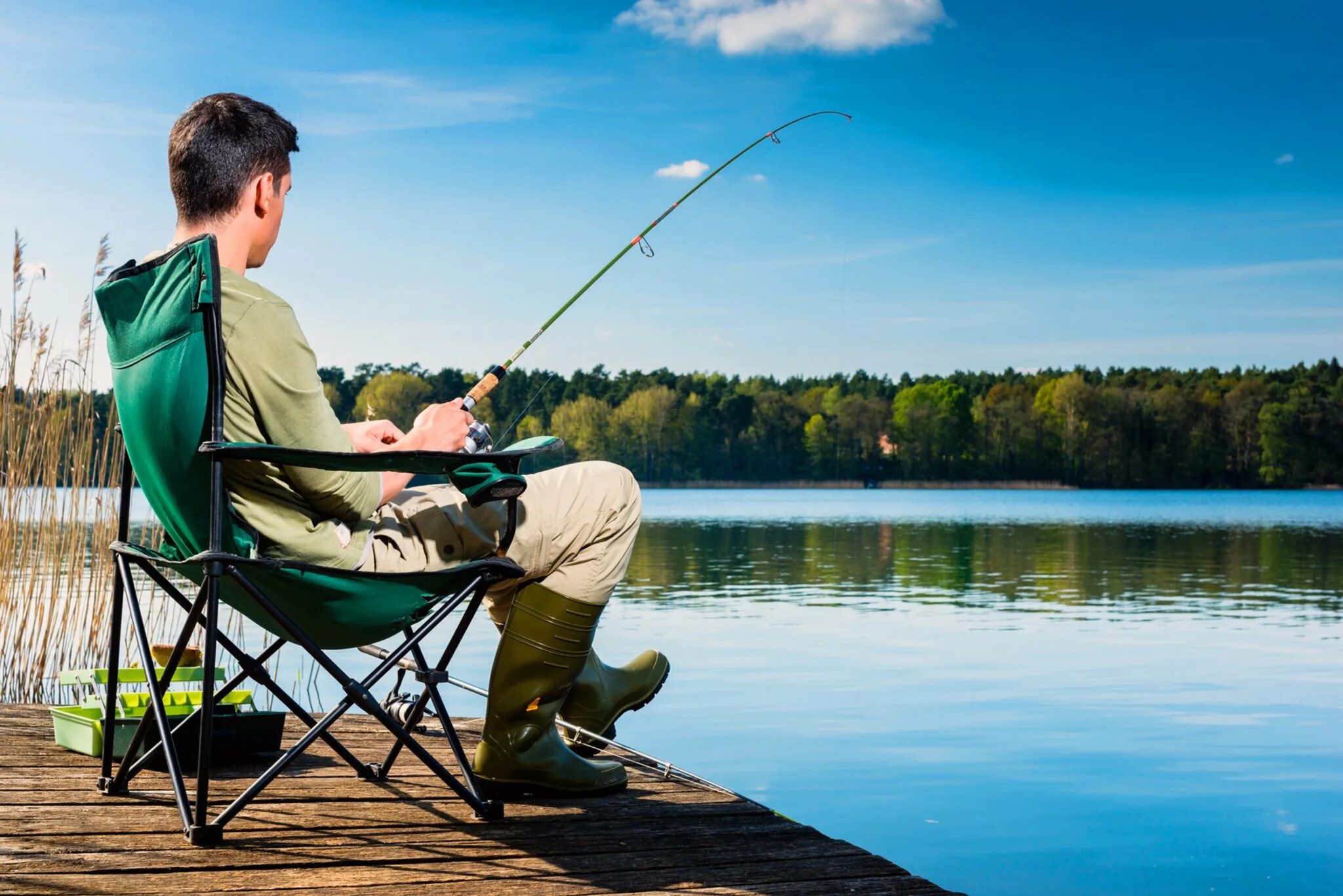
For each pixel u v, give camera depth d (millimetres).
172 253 1718
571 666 2250
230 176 1876
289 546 1843
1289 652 7453
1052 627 8633
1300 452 77312
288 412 1825
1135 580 13141
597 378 85625
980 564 15578
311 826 2031
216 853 1834
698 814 2273
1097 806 3842
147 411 1773
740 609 9672
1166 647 7648
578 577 2191
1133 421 80188
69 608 5246
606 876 1856
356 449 2043
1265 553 18438
